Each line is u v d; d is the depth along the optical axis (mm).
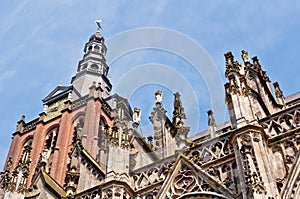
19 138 80750
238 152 25297
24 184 35406
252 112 27547
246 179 22969
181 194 26219
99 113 76000
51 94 89688
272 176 23438
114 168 29312
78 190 33281
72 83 91688
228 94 29219
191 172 27047
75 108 80000
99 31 108938
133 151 33312
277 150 25531
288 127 26562
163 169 29203
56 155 69312
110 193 27719
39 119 81688
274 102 38562
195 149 28734
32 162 71000
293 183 23094
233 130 26047
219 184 25109
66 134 74375
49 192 36719
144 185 29016
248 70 39281
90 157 37219
